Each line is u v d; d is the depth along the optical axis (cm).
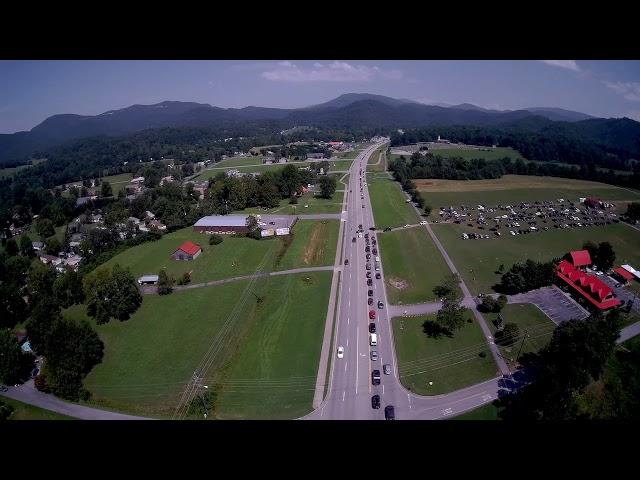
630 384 5466
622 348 6294
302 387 5741
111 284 7819
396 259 10081
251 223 12206
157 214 15262
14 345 6203
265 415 5219
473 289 8500
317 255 10406
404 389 5669
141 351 6838
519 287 8088
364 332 6994
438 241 11431
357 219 13375
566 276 8406
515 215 13862
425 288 8556
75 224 15512
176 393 5775
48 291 8775
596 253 9375
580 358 4997
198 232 12631
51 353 5812
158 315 7912
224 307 8019
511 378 5825
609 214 14100
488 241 11481
